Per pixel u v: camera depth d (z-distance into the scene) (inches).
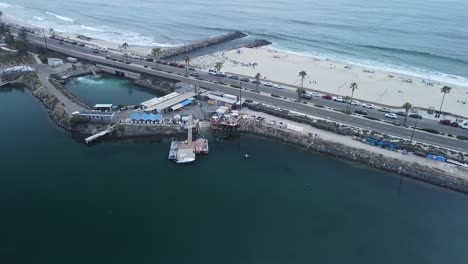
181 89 7263.8
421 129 6013.8
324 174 5039.4
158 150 5516.7
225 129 6028.5
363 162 5275.6
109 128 5846.5
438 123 6274.6
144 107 6461.6
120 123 6008.9
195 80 7829.7
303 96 7140.8
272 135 5915.4
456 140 5689.0
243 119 6264.8
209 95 7017.7
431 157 5226.4
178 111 6535.4
